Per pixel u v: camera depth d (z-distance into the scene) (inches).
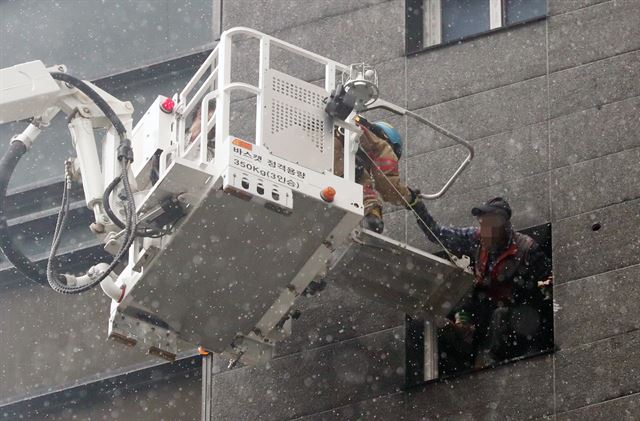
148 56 1091.3
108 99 827.4
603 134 867.4
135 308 803.4
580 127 876.0
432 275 824.3
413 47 958.4
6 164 806.5
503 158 885.8
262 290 792.9
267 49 777.6
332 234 768.3
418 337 868.6
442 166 898.7
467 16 964.6
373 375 853.8
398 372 849.5
